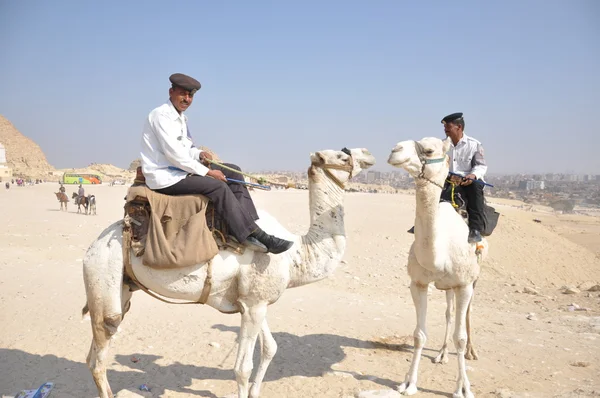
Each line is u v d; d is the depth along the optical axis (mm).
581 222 74250
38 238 20000
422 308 6449
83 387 6410
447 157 5855
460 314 6250
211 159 5598
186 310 10133
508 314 11531
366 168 5777
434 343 8633
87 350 7652
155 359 7430
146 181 5312
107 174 145250
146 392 6172
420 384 6695
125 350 7750
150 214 5238
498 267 20391
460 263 6113
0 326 8539
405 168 5656
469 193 7004
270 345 5973
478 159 7207
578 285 19172
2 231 21391
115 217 32719
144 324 9078
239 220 5117
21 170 153250
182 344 8094
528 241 25719
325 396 6293
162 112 5242
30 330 8406
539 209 125688
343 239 5664
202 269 5152
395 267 17766
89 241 20469
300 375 6973
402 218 30891
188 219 5148
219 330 8859
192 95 5371
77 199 34938
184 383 6621
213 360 7473
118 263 5164
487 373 7176
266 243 5219
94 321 5207
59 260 15484
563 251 24812
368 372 7156
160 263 5008
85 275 5246
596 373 7336
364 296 12945
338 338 8734
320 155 5547
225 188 5172
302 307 10992
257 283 5348
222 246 5254
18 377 6609
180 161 5125
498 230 27719
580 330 10102
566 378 7074
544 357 8039
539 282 19203
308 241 5602
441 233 6152
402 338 8734
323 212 5637
